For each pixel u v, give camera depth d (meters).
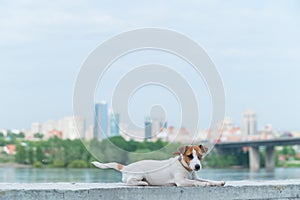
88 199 3.77
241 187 4.05
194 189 3.95
